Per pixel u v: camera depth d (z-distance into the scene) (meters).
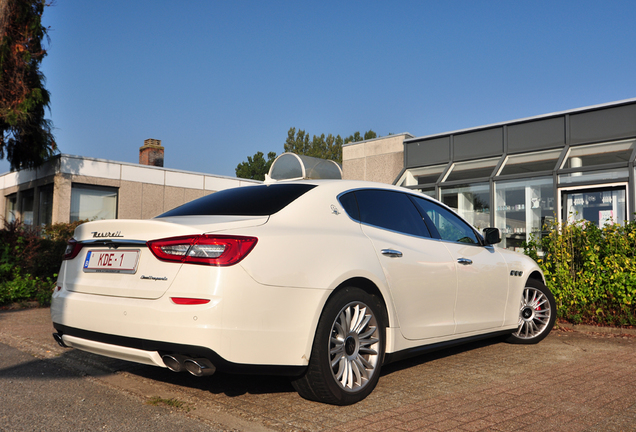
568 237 7.12
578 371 4.21
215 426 2.83
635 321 6.36
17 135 12.19
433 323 4.05
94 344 3.12
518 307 5.23
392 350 3.61
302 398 3.37
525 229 10.17
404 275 3.77
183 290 2.79
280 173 13.63
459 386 3.72
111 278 3.13
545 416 3.04
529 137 10.54
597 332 6.38
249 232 2.98
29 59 11.25
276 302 2.92
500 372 4.17
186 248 2.85
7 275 8.80
